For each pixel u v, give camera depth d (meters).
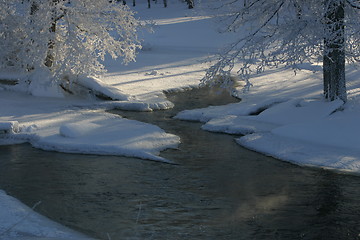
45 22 18.67
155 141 13.53
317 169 11.13
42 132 14.30
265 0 13.78
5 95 19.42
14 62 20.47
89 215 8.64
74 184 10.36
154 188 10.07
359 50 13.98
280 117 14.82
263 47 13.27
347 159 11.55
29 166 11.66
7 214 8.33
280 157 12.05
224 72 13.73
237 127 14.59
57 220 8.41
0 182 10.52
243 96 19.53
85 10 19.41
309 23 12.52
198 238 7.63
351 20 13.35
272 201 9.25
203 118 16.17
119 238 7.64
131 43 21.11
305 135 13.02
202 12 14.76
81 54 18.59
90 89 19.38
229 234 7.77
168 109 18.00
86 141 13.35
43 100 18.83
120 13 20.31
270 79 23.25
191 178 10.70
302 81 21.73
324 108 14.30
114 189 10.02
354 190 9.81
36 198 9.54
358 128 12.62
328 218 8.42
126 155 12.48
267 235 7.74
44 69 19.30
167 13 64.94
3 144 13.64
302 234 7.77
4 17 19.94
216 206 9.02
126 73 25.81
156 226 8.12
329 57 13.27
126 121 15.73
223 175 10.88
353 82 19.59
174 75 25.02
